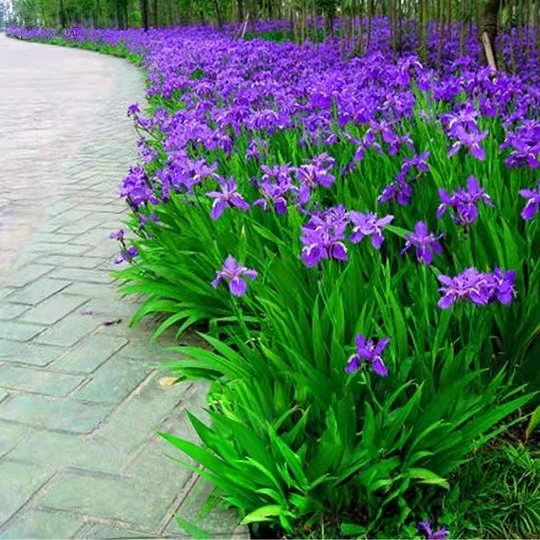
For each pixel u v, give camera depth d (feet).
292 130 14.07
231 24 68.33
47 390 10.02
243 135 13.89
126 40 82.69
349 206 10.25
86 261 15.03
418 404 7.17
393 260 9.80
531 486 7.52
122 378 10.28
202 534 6.90
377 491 7.23
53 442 8.82
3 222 18.19
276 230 11.11
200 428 7.18
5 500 7.81
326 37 40.75
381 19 43.45
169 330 11.65
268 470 6.93
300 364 7.41
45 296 13.28
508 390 8.36
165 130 17.01
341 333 7.82
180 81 24.04
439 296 8.46
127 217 18.17
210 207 11.28
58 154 27.14
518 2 30.12
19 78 59.16
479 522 7.13
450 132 11.04
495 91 13.93
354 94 14.46
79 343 11.38
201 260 11.07
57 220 18.15
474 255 9.13
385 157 11.10
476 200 8.36
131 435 8.92
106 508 7.64
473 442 7.18
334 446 6.70
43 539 7.22
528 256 8.83
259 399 7.68
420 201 10.18
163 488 7.93
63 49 102.32
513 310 8.33
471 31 32.53
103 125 33.45
